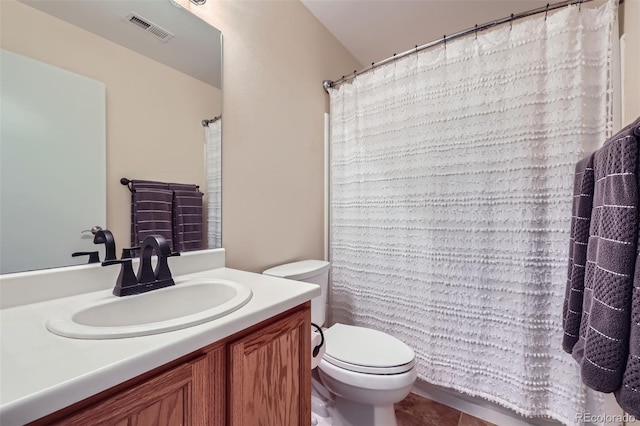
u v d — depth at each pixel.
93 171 0.92
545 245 1.23
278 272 1.42
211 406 0.64
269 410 0.78
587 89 1.15
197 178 1.21
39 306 0.75
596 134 1.14
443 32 2.01
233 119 1.34
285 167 1.64
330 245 2.00
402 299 1.61
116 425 0.50
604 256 0.71
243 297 0.81
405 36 2.05
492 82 1.33
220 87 1.28
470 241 1.40
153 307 0.88
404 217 1.60
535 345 1.25
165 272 0.93
